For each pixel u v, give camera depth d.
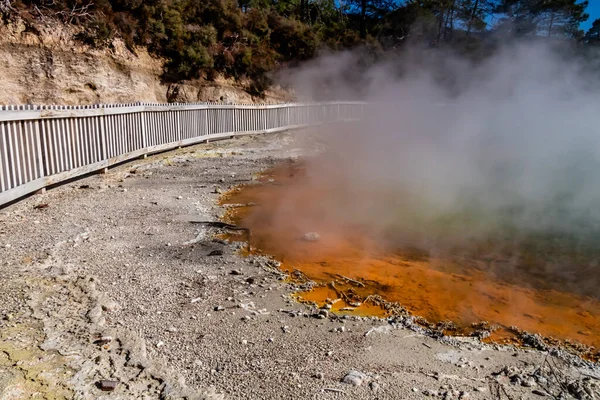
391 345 3.02
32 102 10.13
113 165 8.98
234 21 17.25
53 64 10.56
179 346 2.85
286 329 3.15
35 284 3.59
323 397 2.38
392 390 2.46
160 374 2.53
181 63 14.34
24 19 10.12
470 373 2.70
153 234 5.12
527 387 2.55
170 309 3.36
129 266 4.14
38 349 2.68
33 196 6.38
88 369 2.52
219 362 2.69
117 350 2.73
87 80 11.31
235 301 3.56
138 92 12.88
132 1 12.91
